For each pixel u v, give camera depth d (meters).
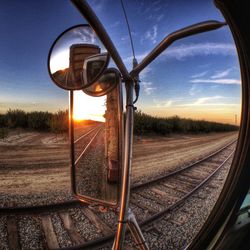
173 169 10.26
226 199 0.94
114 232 4.24
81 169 1.18
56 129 20.92
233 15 0.74
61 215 4.85
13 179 7.51
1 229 4.24
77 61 1.04
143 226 4.57
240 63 0.85
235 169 0.92
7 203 5.53
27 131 22.64
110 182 1.06
